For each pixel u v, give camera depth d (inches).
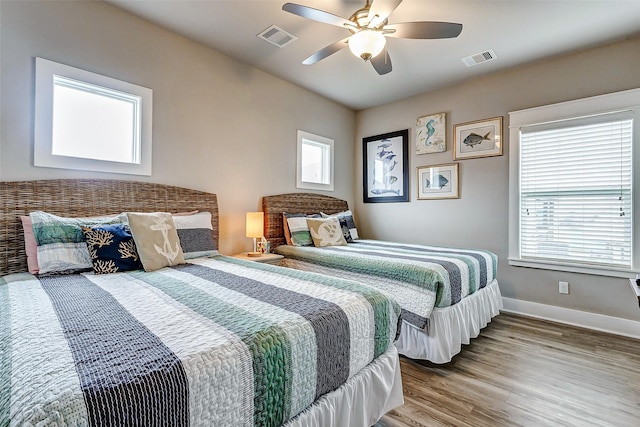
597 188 110.9
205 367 31.5
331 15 76.7
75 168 84.1
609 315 108.3
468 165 141.6
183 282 61.6
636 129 103.1
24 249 74.0
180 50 106.8
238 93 124.7
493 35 103.4
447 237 148.0
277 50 116.2
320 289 56.7
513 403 68.1
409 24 77.8
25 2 77.3
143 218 79.7
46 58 80.0
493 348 95.2
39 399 25.0
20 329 37.9
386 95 160.1
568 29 99.6
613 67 107.4
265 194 135.6
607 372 80.7
